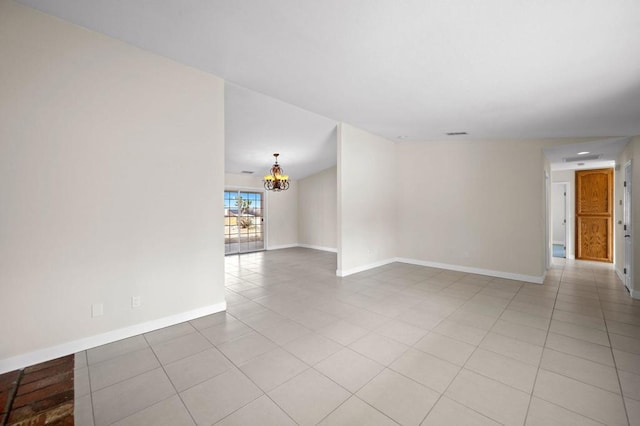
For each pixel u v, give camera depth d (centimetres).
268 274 532
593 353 239
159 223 287
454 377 205
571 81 243
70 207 237
